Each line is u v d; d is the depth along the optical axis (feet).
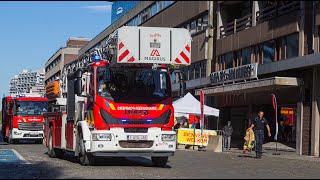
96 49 51.24
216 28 116.06
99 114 45.06
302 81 80.12
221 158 64.95
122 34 45.68
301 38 80.23
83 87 47.55
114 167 46.85
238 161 59.72
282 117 89.66
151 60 46.24
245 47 100.68
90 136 46.47
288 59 81.25
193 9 125.70
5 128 113.39
